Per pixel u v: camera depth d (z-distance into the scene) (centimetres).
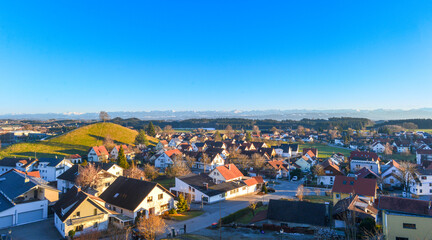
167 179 9538
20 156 12181
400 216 4094
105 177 7425
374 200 6047
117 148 13775
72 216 4397
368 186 6119
